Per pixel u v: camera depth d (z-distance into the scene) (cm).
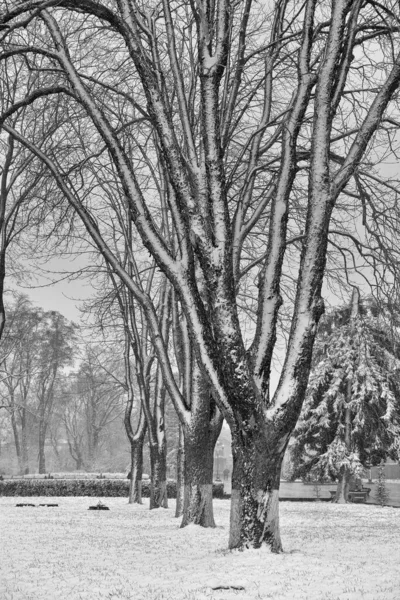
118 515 2289
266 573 975
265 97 1648
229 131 1747
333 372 3859
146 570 1052
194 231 1211
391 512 2656
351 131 1614
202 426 1730
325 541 1412
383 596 783
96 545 1383
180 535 1562
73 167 1609
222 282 1191
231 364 1180
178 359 2400
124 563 1130
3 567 1098
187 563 1107
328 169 1232
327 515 2420
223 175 1212
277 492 1196
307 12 1275
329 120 1240
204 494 1738
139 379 3103
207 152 1209
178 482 2177
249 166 1633
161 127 1262
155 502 2698
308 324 1208
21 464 7288
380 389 3641
